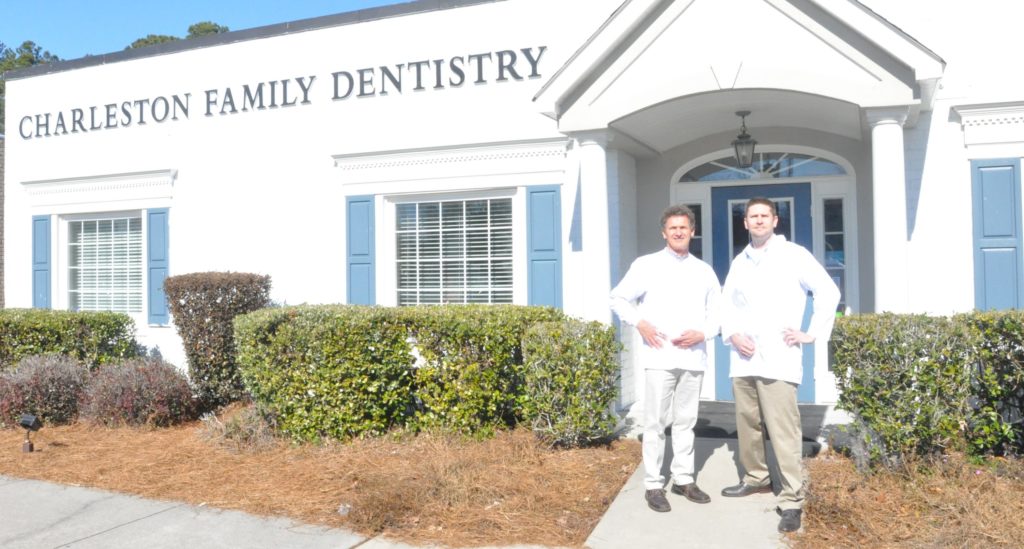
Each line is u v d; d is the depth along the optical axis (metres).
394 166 9.05
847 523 4.68
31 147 11.34
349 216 9.26
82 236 11.20
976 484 4.97
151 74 10.42
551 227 8.35
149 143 10.45
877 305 6.07
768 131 7.75
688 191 8.19
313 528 5.03
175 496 5.72
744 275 4.99
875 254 6.10
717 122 7.49
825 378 7.65
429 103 8.92
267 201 9.70
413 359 6.90
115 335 9.59
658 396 5.06
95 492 5.88
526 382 6.39
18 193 11.45
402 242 9.16
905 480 5.13
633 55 6.63
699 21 6.43
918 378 5.12
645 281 5.15
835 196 7.73
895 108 5.97
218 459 6.57
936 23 7.14
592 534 4.72
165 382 8.00
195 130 10.14
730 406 7.80
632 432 6.77
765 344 4.83
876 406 5.20
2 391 7.98
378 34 9.16
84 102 10.91
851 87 6.02
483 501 5.30
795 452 4.77
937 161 7.11
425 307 7.23
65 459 6.79
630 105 6.63
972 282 7.01
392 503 5.16
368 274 9.16
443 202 8.98
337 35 9.35
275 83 9.66
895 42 5.82
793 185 7.87
